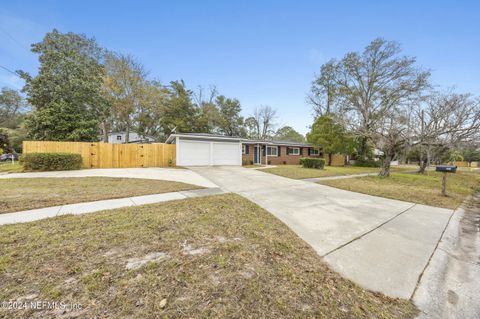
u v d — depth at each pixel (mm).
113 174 9438
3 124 30312
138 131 26391
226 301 1725
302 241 3074
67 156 10891
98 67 17922
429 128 11062
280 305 1726
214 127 31656
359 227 3754
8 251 2348
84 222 3338
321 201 5605
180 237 2879
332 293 1945
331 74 21891
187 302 1684
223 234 3064
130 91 22094
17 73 14148
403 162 33344
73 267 2074
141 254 2383
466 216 4848
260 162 20469
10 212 3826
